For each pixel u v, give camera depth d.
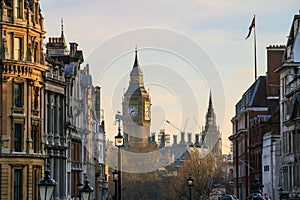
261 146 163.12
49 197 43.56
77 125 115.25
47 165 101.38
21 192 95.06
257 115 181.38
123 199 162.75
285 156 138.62
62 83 109.19
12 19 96.00
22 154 95.12
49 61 105.69
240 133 192.75
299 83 131.00
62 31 135.50
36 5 100.75
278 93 177.25
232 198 113.81
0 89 94.44
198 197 183.25
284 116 141.62
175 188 179.38
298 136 129.25
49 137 105.31
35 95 99.38
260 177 165.25
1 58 94.38
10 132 94.50
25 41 97.06
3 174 92.94
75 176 119.19
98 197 134.88
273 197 147.88
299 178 127.88
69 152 113.88
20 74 96.06
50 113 105.50
